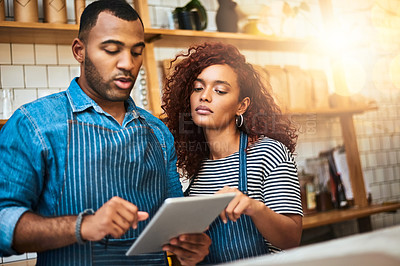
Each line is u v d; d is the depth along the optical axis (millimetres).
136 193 1195
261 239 1395
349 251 432
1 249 1006
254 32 2807
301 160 3098
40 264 1149
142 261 1185
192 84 1563
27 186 1061
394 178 3734
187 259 1165
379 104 3699
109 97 1161
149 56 2469
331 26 3307
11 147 1068
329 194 3066
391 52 3799
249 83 1543
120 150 1177
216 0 2955
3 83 2236
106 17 1132
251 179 1402
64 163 1107
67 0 2395
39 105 1147
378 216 3564
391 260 410
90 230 955
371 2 3713
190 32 2465
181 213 887
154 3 2699
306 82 2977
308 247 520
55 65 2381
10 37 2170
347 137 3246
